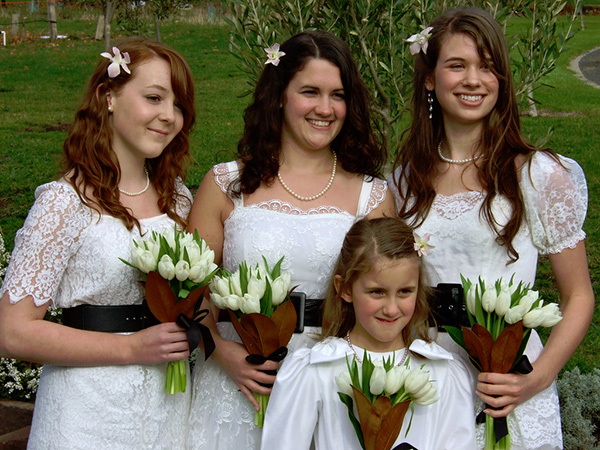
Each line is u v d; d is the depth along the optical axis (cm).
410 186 281
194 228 282
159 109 251
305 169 283
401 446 233
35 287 234
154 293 240
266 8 362
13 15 2191
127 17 1426
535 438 258
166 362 259
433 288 267
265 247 268
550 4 385
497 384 245
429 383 237
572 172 263
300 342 269
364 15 369
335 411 248
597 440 387
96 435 244
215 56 1906
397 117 406
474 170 273
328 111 267
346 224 273
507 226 259
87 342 240
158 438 257
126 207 255
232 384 271
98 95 252
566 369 481
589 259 657
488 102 262
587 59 2189
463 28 260
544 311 242
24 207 765
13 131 1125
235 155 298
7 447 370
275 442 245
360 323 257
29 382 432
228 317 276
